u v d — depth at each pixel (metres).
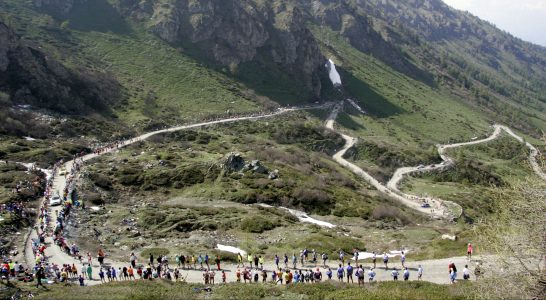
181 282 36.28
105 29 178.62
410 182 119.62
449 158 145.75
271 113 155.38
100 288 33.12
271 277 40.50
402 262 40.50
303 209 70.88
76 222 54.72
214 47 189.75
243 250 49.31
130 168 80.00
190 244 50.25
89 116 116.88
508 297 19.86
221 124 132.50
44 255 43.09
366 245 53.06
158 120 126.06
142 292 31.36
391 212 71.94
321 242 51.03
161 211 61.59
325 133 142.62
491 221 23.08
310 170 93.25
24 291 33.28
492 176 132.38
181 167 81.62
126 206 65.50
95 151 92.88
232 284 35.38
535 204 19.69
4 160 77.75
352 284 34.19
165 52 175.00
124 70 156.62
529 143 199.38
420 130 192.88
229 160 82.31
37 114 106.88
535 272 19.36
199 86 160.50
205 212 62.66
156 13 192.88
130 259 43.59
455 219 83.88
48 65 127.12
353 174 111.38
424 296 28.55
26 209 56.25
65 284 36.16
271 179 79.12
